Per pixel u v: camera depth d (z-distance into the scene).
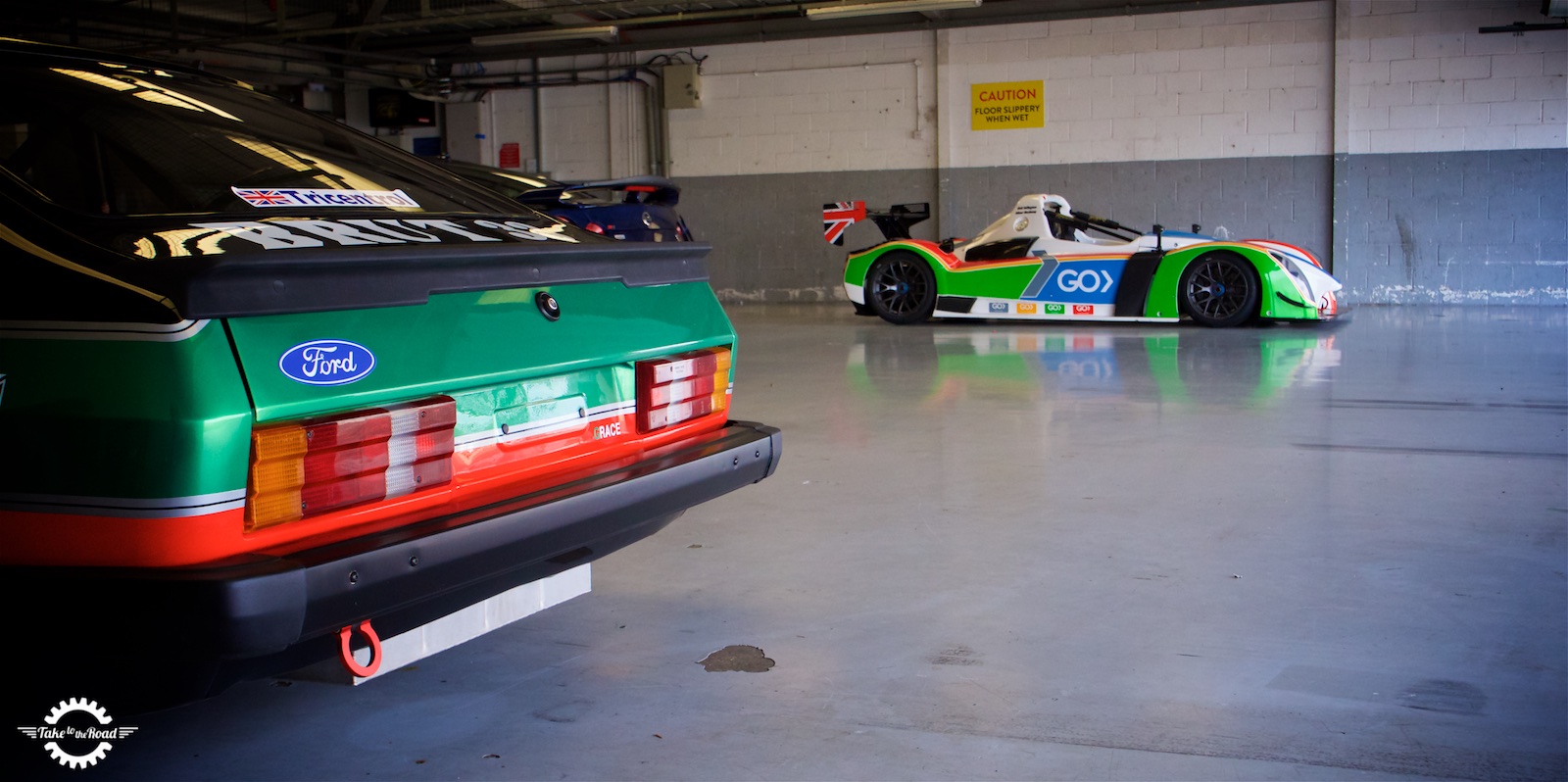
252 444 1.35
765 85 12.54
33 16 10.70
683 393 2.06
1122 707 1.90
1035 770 1.68
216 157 1.88
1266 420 4.46
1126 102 11.36
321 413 1.43
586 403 1.86
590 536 1.75
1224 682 1.99
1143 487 3.44
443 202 2.08
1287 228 11.06
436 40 13.24
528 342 1.74
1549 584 2.47
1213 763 1.69
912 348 7.29
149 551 1.31
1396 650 2.12
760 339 8.13
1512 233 10.40
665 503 1.88
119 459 1.31
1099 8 11.30
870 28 12.02
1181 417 4.56
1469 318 8.98
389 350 1.52
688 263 2.15
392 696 2.01
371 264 1.50
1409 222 10.68
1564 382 5.29
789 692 1.99
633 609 2.45
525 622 2.38
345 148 2.16
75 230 1.51
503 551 1.59
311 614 1.36
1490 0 10.21
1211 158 11.19
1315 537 2.87
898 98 12.11
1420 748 1.73
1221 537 2.89
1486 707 1.87
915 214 9.20
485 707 1.95
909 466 3.79
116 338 1.33
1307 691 1.95
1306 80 10.84
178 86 2.06
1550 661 2.05
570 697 1.99
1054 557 2.76
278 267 1.39
